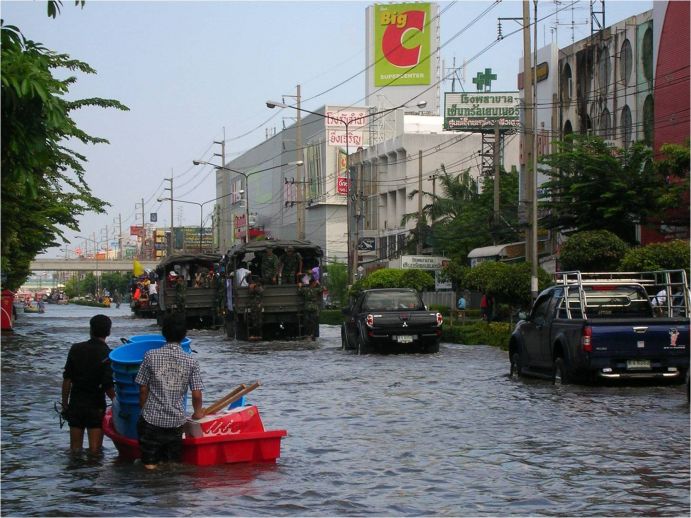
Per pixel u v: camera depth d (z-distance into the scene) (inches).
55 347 1263.5
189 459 417.1
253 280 1423.5
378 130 3875.5
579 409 586.6
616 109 1786.4
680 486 369.1
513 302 1391.5
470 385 744.3
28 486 376.8
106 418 477.1
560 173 1572.3
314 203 4128.9
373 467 412.2
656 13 1582.2
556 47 2031.3
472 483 378.6
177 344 414.0
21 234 1128.2
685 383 701.9
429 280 2098.9
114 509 337.1
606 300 748.0
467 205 2541.8
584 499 349.7
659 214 1457.9
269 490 367.6
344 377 823.7
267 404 636.7
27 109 371.2
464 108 2805.1
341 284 2974.9
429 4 4188.0
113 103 919.0
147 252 6943.9
